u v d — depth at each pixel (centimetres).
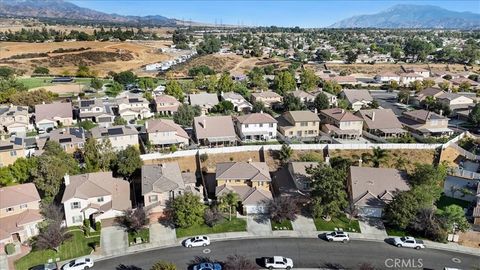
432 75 18175
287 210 5922
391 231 5831
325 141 9294
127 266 5009
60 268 4984
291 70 17800
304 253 5309
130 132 8588
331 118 10094
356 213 6066
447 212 5706
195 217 5725
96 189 6034
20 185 6025
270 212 6091
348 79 16312
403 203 5734
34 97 11538
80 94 13388
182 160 8012
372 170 6650
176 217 5734
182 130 9112
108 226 5844
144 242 5506
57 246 5253
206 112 11938
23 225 5453
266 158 8250
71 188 6000
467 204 6644
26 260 5122
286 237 5675
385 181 6444
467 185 6800
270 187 6925
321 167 6247
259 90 14638
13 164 6925
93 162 7244
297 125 9650
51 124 10012
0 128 9794
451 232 5644
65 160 6894
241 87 13975
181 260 5131
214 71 18738
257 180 6556
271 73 18725
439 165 7512
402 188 6328
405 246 5450
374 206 6038
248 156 8288
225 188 6494
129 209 5800
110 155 7288
